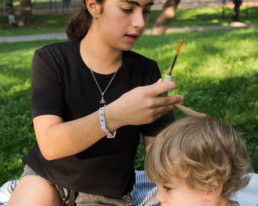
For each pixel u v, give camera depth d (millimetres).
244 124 3805
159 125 2117
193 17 25703
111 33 1747
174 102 1544
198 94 4770
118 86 1946
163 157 1596
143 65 2033
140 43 10109
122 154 1944
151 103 1479
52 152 1674
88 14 1926
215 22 22422
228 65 6215
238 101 4406
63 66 1879
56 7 27562
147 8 1750
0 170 3236
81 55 1923
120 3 1674
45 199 1867
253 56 6820
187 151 1553
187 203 1613
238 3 19703
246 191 2492
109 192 1954
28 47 12352
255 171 2947
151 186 2525
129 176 2043
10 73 7266
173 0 13898
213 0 32375
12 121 4406
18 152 3633
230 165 1589
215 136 1597
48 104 1784
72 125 1628
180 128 1649
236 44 8297
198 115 1726
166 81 1542
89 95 1899
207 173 1520
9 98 5395
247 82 5137
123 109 1525
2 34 18891
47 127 1714
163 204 1696
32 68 1890
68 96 1874
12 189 2420
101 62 1914
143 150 3451
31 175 1953
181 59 6941
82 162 1879
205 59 6742
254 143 3400
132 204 2113
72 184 1895
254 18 24078
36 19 24969
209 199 1599
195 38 10328
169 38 10969
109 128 1589
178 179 1574
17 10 28188
